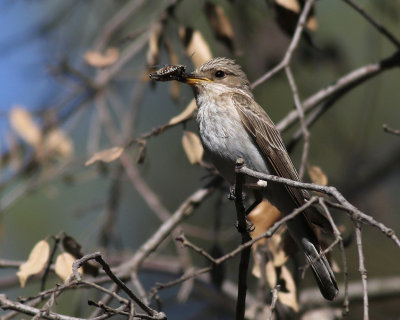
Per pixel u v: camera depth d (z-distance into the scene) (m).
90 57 10.57
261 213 8.73
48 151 11.87
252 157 9.23
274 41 12.74
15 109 11.85
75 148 15.16
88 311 11.70
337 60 13.40
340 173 14.88
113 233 11.78
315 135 14.98
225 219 13.34
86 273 8.84
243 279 7.37
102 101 11.98
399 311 14.05
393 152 15.04
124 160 11.43
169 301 12.00
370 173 14.88
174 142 14.96
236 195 7.15
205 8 10.61
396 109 15.42
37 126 11.83
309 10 10.13
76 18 14.64
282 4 10.02
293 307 8.38
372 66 10.96
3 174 13.48
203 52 10.02
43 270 8.65
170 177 14.87
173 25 12.80
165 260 12.88
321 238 8.87
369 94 14.73
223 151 9.27
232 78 9.93
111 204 11.85
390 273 14.20
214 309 13.16
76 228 14.10
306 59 13.16
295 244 8.63
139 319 6.43
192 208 10.05
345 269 6.34
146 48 14.16
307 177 12.33
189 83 9.79
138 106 12.03
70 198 14.42
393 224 14.87
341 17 15.26
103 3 14.59
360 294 12.56
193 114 9.52
